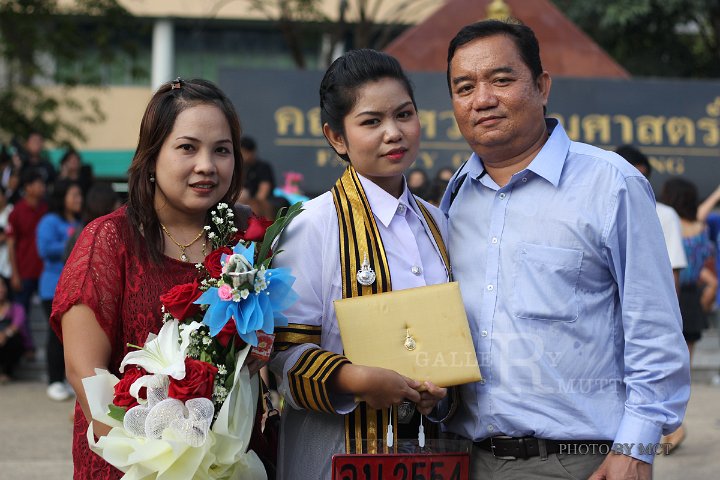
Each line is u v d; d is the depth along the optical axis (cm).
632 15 1912
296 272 328
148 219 328
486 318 326
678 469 632
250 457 315
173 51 2311
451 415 334
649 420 308
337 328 327
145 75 1864
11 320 991
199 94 329
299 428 329
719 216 932
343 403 316
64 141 1716
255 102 1323
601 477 309
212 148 327
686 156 1389
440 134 1309
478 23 338
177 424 295
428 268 337
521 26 333
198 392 299
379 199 335
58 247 934
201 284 317
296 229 332
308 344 323
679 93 1392
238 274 305
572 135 1380
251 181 823
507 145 330
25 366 1042
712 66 2114
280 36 2339
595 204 320
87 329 316
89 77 1822
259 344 313
